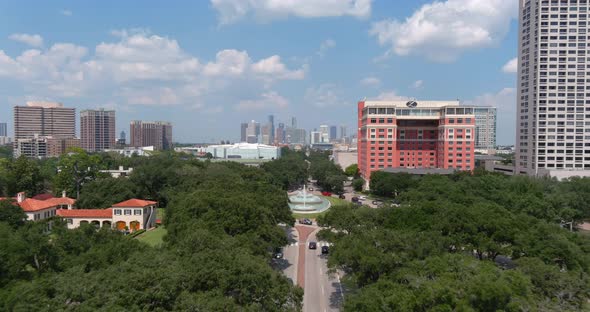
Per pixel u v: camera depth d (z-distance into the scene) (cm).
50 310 4991
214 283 5953
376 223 10344
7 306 5309
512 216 9756
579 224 15462
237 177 18075
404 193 15900
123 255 7381
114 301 5053
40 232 8312
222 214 9450
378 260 6881
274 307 5894
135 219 14300
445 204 10475
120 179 18412
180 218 9756
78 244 8012
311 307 7944
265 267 6488
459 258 6844
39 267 7338
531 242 8338
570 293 6494
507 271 6209
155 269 5941
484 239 8631
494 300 5391
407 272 6369
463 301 5294
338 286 9138
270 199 12731
